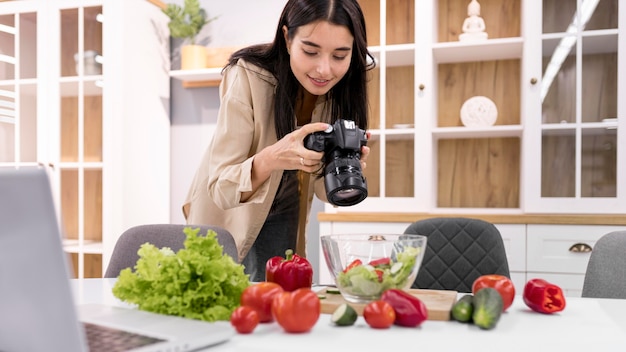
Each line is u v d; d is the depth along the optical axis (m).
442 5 2.81
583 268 2.24
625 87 2.33
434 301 0.90
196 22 2.97
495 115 2.59
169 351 0.64
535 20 2.42
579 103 2.38
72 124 2.86
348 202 1.17
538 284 0.89
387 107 2.65
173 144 3.18
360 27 1.27
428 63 2.54
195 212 1.65
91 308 0.84
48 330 0.53
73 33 2.86
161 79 3.09
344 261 0.89
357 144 1.11
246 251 1.60
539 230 2.29
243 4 3.07
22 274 0.52
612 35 2.36
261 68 1.39
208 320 0.80
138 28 2.91
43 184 0.50
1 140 2.92
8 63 2.92
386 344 0.70
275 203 1.61
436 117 2.74
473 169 2.77
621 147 2.33
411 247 0.88
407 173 2.57
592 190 2.36
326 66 1.24
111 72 2.79
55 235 0.51
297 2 1.25
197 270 0.81
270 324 0.81
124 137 2.80
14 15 2.92
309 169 1.21
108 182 2.78
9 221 0.51
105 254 2.77
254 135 1.45
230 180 1.31
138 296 0.85
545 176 2.41
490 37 2.74
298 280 0.94
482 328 0.78
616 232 1.29
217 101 3.11
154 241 1.44
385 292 0.82
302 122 1.59
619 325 0.81
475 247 1.66
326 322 0.83
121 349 0.62
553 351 0.67
